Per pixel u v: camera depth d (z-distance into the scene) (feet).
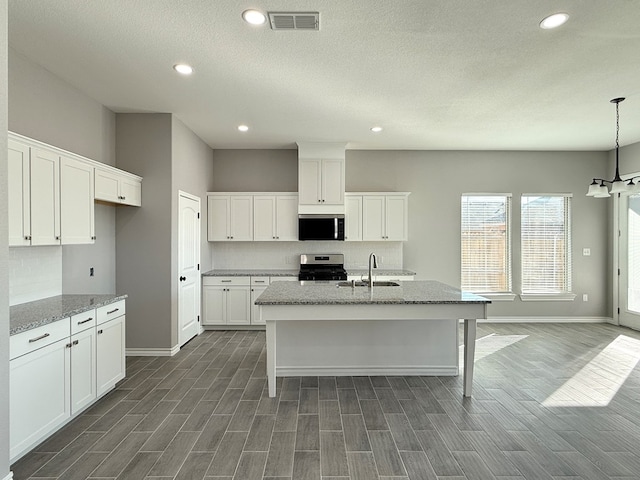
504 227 18.81
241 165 18.71
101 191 10.66
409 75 10.10
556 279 18.71
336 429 7.97
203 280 16.80
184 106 12.54
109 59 9.26
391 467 6.61
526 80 10.40
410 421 8.31
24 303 8.98
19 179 7.66
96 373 8.99
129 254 13.12
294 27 7.78
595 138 16.40
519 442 7.43
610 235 18.43
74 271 11.04
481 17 7.39
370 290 10.89
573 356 12.98
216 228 17.63
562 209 18.83
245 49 8.73
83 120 11.37
